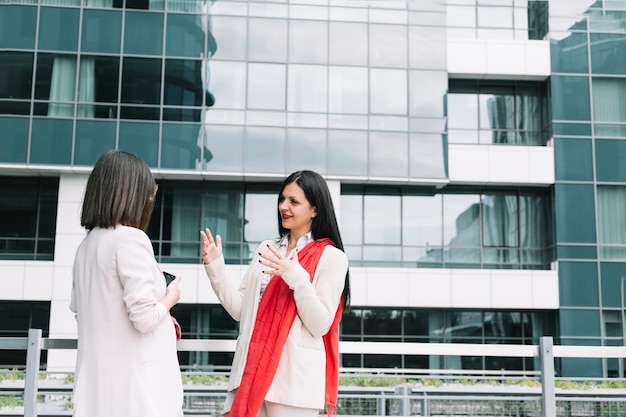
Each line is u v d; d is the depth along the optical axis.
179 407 2.77
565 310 19.59
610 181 20.25
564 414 5.48
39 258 19.31
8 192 19.59
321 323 2.93
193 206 19.86
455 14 21.53
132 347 2.68
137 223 2.79
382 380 14.77
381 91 20.00
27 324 18.77
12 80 19.00
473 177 20.17
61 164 18.67
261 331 3.00
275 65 19.78
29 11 19.33
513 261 20.62
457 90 21.28
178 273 18.86
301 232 3.27
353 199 20.45
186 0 19.80
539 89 21.42
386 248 20.30
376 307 19.77
